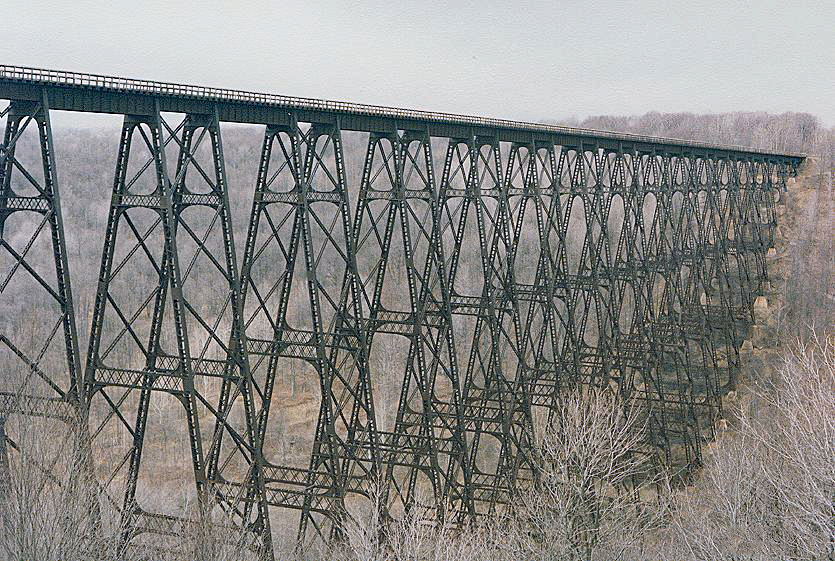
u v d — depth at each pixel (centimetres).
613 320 4672
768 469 2753
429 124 3534
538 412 5800
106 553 2314
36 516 2127
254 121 2858
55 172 2312
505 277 4056
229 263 2748
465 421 3900
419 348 3506
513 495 3784
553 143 4288
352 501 4594
